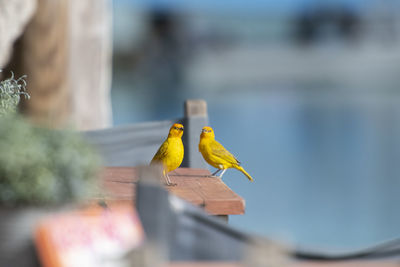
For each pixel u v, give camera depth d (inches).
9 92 168.9
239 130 1261.1
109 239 73.5
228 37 4660.4
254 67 4532.5
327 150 967.6
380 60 4242.1
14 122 75.2
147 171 84.7
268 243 78.4
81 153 76.9
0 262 71.1
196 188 169.6
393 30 4259.4
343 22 4517.7
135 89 3745.1
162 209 83.4
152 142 240.8
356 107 2025.1
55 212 73.5
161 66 4237.2
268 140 1099.9
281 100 2511.1
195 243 92.4
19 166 71.1
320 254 95.7
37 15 432.8
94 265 70.7
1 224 71.4
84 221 73.4
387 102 2332.7
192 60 4411.9
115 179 176.2
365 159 865.5
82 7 475.5
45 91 438.0
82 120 477.4
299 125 1387.8
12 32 368.2
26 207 71.9
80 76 474.6
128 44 4133.9
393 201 552.1
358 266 87.4
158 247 82.0
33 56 435.2
